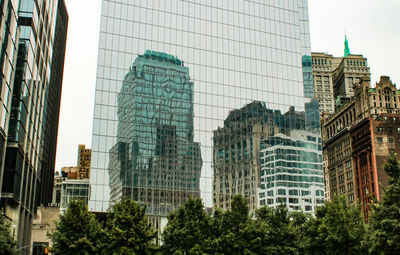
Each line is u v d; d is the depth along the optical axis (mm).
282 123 99062
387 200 47750
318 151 100000
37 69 80188
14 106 66375
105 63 87625
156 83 90125
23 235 74375
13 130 65438
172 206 83688
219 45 99062
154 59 91625
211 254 53281
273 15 108188
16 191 65562
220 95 95062
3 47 57656
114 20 91125
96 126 83375
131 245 50500
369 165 143750
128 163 83188
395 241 44344
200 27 98562
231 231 55562
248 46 102312
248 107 96875
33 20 72562
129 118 85812
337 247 52781
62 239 49531
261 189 91750
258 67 101562
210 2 101750
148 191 82938
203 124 91250
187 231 53312
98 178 80688
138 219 52469
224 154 90875
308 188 95938
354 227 54188
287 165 95750
